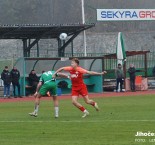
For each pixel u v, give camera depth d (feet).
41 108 147.74
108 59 273.54
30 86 231.71
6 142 77.20
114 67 273.13
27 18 254.47
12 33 249.75
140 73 280.10
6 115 124.26
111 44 380.37
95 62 245.04
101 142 75.31
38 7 260.42
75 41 371.15
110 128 91.15
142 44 388.57
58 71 115.65
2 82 250.98
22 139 80.33
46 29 247.50
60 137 81.76
